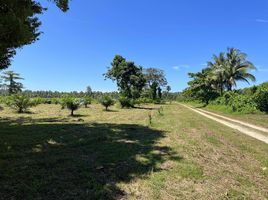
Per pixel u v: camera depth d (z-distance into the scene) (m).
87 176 6.68
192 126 17.81
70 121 19.81
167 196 5.62
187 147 10.52
